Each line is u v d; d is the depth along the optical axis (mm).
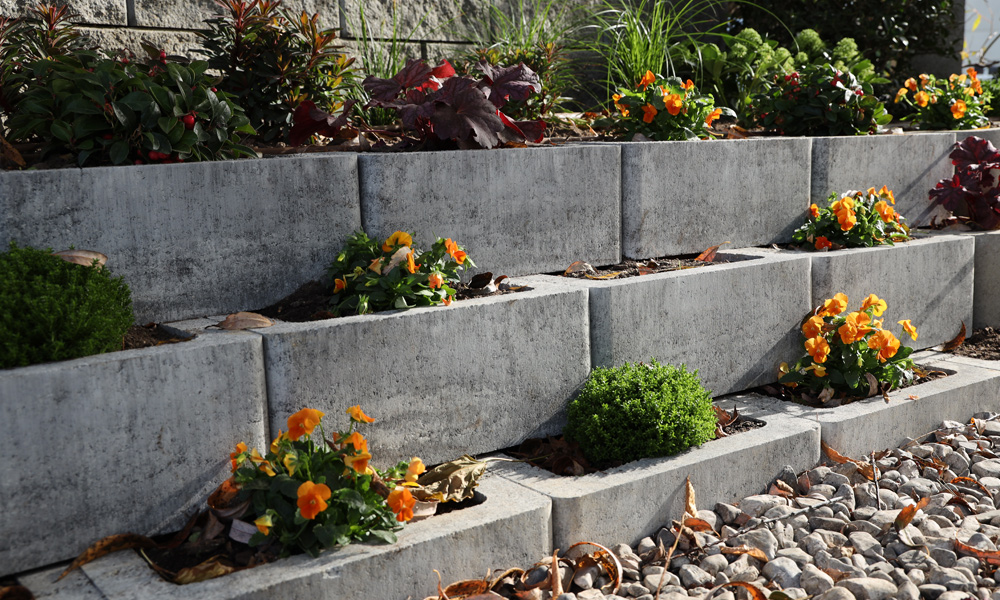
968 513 3400
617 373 3479
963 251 5043
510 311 3334
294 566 2428
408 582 2580
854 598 2666
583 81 6777
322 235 3391
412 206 3545
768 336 4211
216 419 2709
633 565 2904
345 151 4184
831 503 3383
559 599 2643
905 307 4789
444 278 3373
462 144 3906
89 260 2723
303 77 4176
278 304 3307
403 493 2576
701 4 7691
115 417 2521
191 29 4746
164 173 3010
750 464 3426
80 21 4336
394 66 5457
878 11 7887
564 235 4031
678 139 4859
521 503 2881
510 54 5652
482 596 2586
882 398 4078
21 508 2396
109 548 2510
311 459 2627
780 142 4773
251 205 3209
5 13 4031
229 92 4129
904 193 5492
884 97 7984
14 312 2473
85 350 2551
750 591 2738
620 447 3266
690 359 3922
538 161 3889
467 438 3277
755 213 4738
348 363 2951
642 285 3695
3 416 2340
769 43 7039
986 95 6949
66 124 3139
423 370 3129
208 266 3145
